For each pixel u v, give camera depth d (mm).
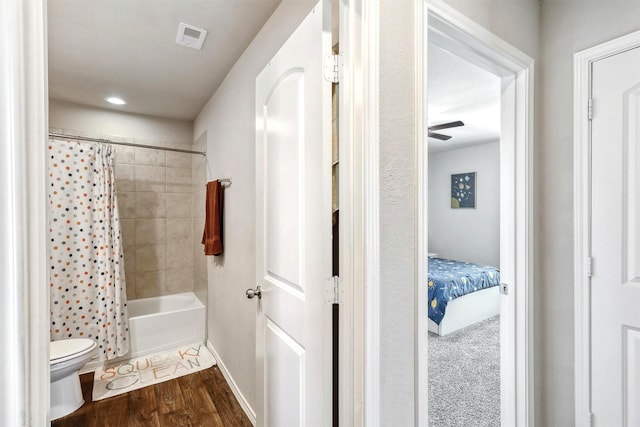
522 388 1401
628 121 1264
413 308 957
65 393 1998
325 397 955
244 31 1837
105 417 1976
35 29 450
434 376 2422
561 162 1436
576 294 1386
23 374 419
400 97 923
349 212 929
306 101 1048
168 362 2703
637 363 1244
